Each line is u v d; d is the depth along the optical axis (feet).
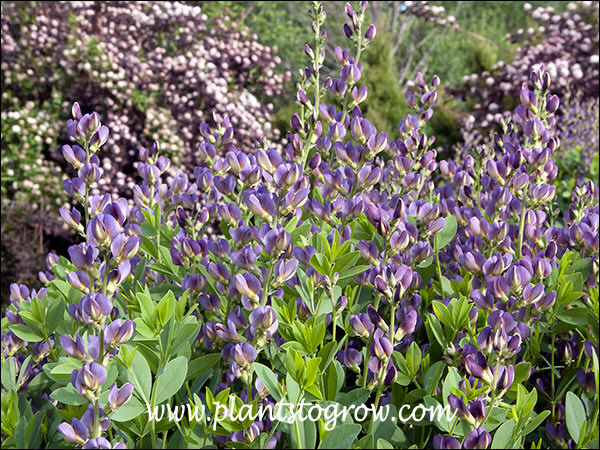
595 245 4.34
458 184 5.69
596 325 3.77
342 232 4.58
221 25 29.30
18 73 26.40
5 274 17.93
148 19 27.89
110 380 3.30
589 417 3.61
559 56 29.37
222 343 3.97
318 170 5.18
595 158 17.13
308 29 50.49
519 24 63.21
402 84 52.70
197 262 4.59
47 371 3.65
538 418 3.45
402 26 49.37
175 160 24.62
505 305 3.91
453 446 3.17
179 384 3.32
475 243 4.76
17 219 19.86
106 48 25.82
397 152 5.36
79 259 3.27
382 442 2.94
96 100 24.97
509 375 3.31
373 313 3.62
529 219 4.87
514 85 29.32
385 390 4.18
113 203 3.33
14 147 24.26
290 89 43.55
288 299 4.30
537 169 4.66
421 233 4.68
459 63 55.16
